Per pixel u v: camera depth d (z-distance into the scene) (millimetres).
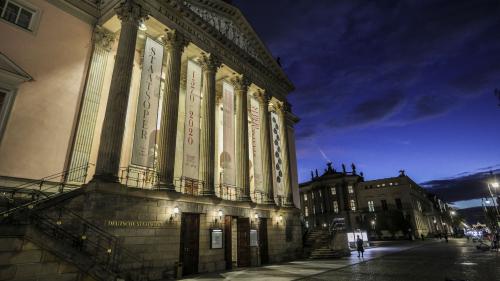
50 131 14914
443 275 14008
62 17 16672
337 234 28141
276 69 30656
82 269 9641
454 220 127812
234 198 22297
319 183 76000
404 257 24484
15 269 8594
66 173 14875
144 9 17109
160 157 16250
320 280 13172
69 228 11656
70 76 16250
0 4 14555
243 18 26469
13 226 8852
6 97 13930
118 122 14148
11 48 14375
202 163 19203
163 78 21734
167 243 14867
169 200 15617
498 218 55312
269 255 22312
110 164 13375
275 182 26844
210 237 17516
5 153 13328
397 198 68375
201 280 13656
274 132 28734
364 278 13547
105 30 18078
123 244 12898
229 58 23672
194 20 20328
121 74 14922
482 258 21891
